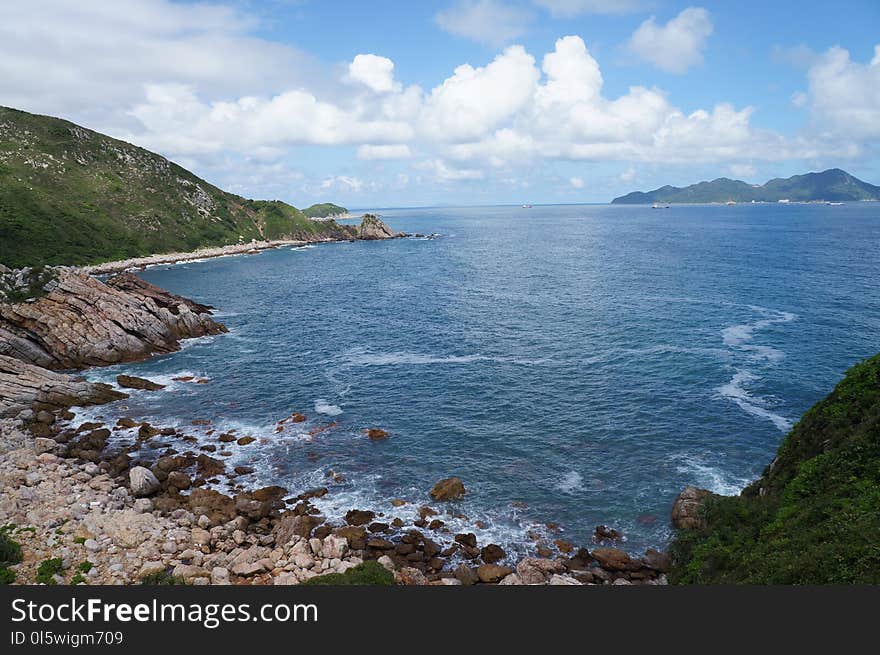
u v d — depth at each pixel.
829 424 26.39
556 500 33.97
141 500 31.92
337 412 47.84
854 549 16.58
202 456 38.50
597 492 34.75
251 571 24.09
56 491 31.59
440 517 32.25
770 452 38.75
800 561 17.36
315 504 33.59
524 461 38.78
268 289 111.88
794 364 55.38
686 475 36.28
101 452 40.28
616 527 31.23
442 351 65.06
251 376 57.88
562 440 41.62
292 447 41.31
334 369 59.53
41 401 48.53
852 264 116.25
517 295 97.38
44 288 66.19
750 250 147.75
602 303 87.19
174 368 61.06
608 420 44.62
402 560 27.89
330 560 25.38
